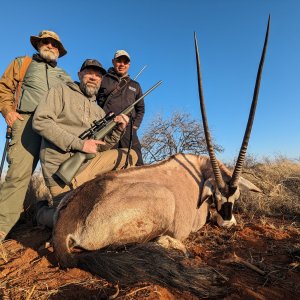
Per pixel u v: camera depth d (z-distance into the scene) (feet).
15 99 7.39
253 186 7.52
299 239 6.22
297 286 4.48
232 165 13.44
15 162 7.18
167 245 5.51
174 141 18.22
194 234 6.93
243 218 8.11
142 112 10.82
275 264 5.19
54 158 6.81
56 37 7.72
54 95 6.86
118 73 10.32
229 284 4.45
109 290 4.27
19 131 7.27
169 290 4.18
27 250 5.90
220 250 5.87
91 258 4.63
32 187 9.02
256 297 4.13
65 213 5.30
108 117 7.32
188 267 4.46
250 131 6.68
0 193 7.17
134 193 5.56
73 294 4.24
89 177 7.30
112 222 5.16
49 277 4.75
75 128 7.06
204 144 18.01
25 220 8.39
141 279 4.31
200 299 4.08
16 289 4.48
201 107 6.87
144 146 17.97
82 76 7.27
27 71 7.49
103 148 7.63
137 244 5.16
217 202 7.09
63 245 4.99
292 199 9.25
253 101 6.59
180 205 6.31
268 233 6.69
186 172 7.13
